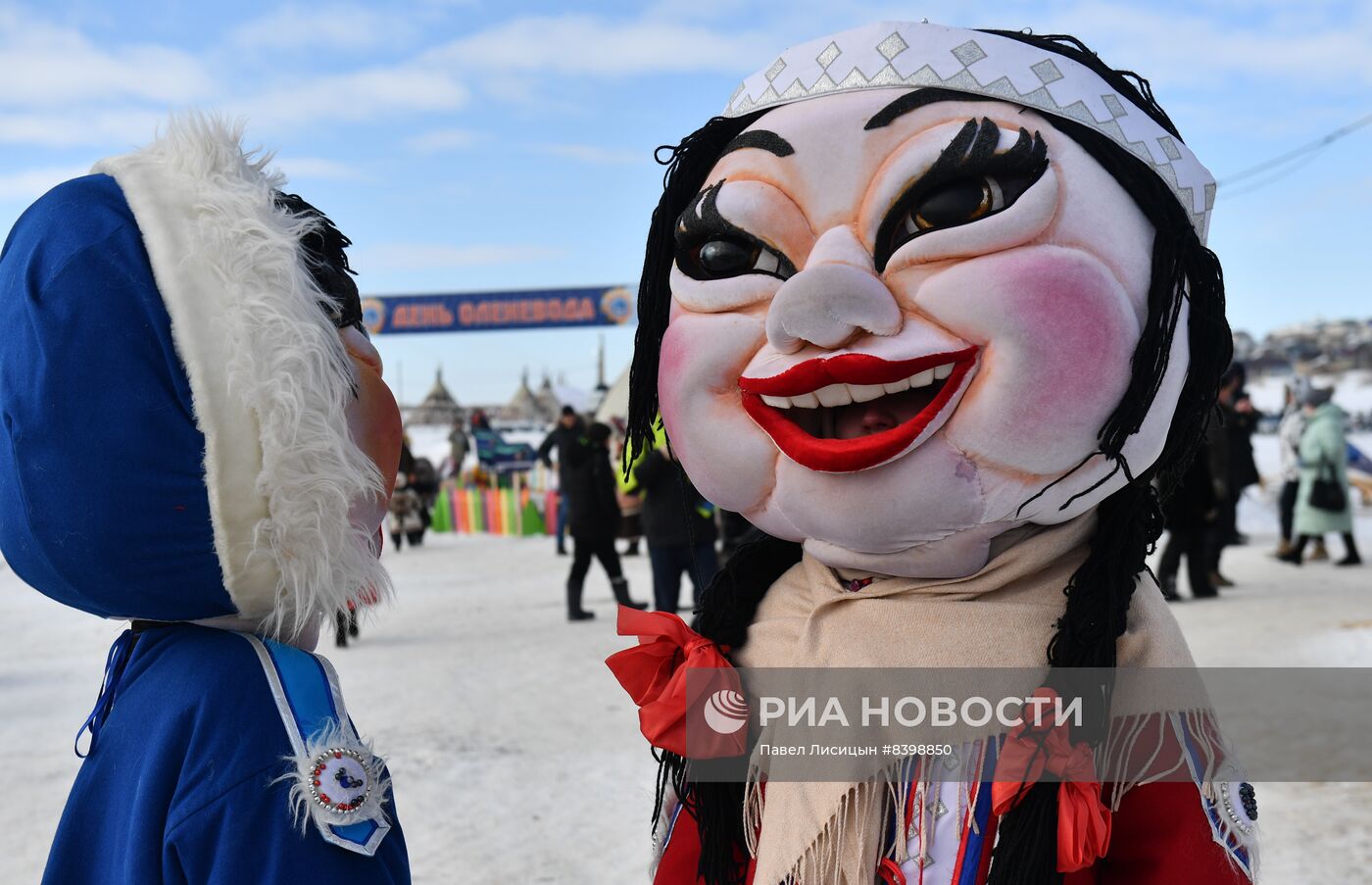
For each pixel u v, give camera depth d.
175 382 1.29
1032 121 1.42
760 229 1.47
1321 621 6.65
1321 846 3.42
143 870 1.27
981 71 1.43
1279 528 12.38
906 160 1.39
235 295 1.31
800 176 1.46
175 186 1.35
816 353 1.42
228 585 1.35
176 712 1.33
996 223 1.36
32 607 9.81
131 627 1.54
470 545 14.98
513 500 16.53
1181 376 1.47
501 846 3.61
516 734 4.88
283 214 1.42
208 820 1.26
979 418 1.38
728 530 7.44
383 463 1.53
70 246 1.31
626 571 11.15
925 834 1.42
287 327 1.32
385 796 1.37
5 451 1.32
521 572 11.38
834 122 1.45
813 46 1.54
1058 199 1.38
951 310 1.37
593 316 19.98
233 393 1.29
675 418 1.59
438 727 5.03
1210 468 7.85
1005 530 1.50
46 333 1.28
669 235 1.69
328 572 1.36
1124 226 1.41
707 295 1.53
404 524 14.48
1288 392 10.30
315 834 1.29
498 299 19.72
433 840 3.68
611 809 3.92
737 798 1.61
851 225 1.44
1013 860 1.36
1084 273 1.36
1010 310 1.34
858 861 1.43
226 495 1.30
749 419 1.53
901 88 1.45
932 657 1.45
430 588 10.24
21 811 4.09
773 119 1.51
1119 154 1.44
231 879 1.24
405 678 6.10
